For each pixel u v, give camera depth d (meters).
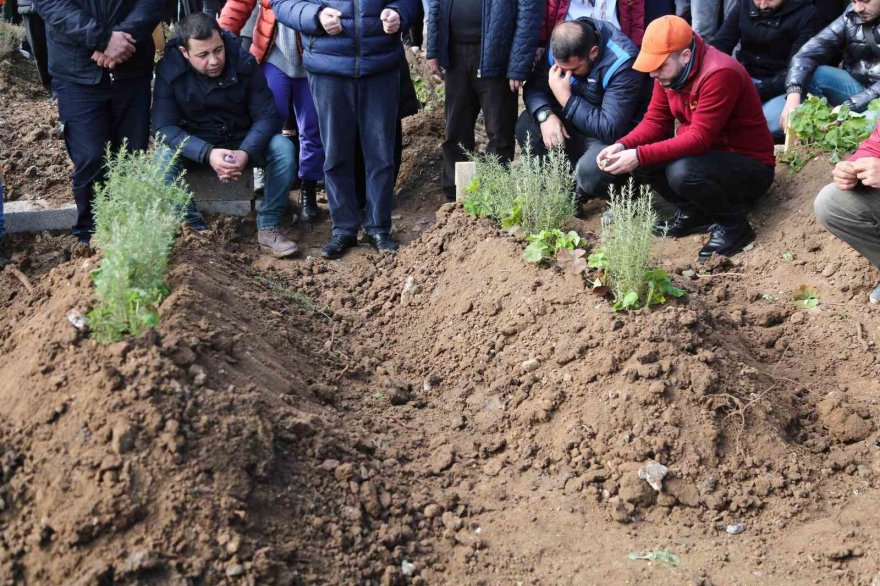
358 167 6.77
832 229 4.97
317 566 3.34
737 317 5.08
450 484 3.98
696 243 6.05
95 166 6.00
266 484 3.46
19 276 5.50
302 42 6.05
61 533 3.16
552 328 4.64
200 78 5.98
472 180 5.99
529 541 3.62
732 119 5.62
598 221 6.41
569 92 6.20
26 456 3.38
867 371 4.62
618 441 4.00
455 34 6.40
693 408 4.05
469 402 4.55
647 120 5.87
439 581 3.45
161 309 4.06
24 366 3.70
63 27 5.60
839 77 6.60
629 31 6.76
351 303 5.64
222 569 3.13
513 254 5.25
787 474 3.88
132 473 3.25
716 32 7.51
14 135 7.76
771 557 3.51
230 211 6.59
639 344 4.27
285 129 7.10
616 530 3.70
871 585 3.30
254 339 4.43
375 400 4.60
